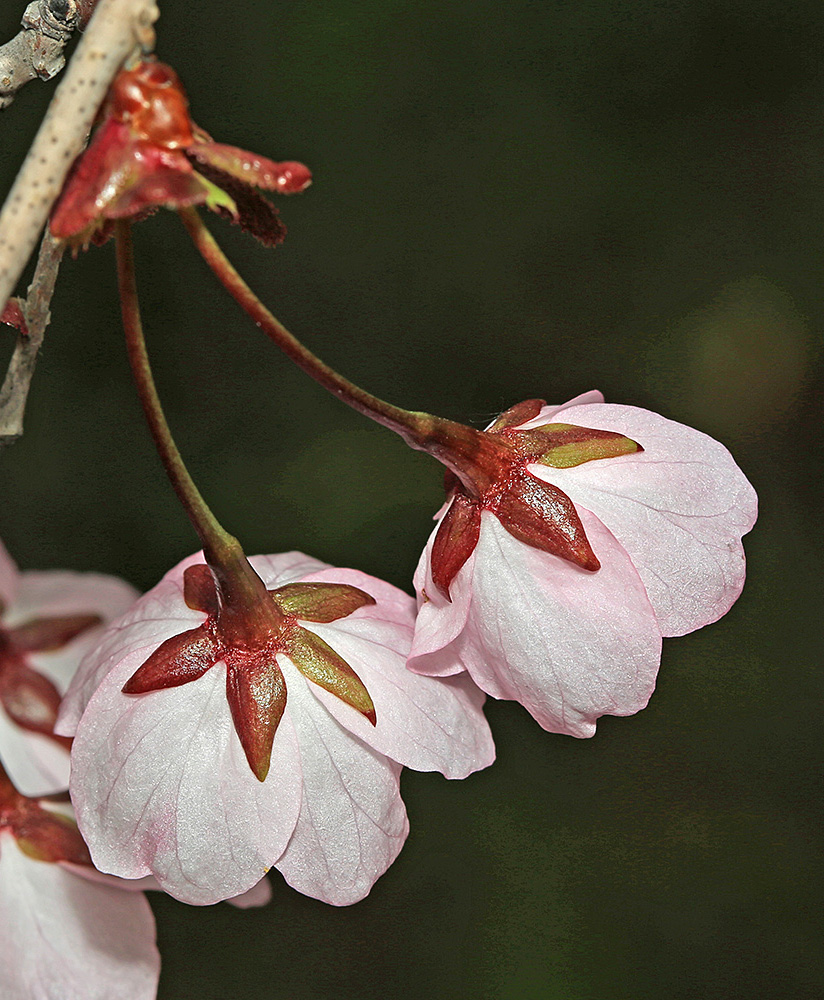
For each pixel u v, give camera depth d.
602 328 0.56
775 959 0.50
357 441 0.50
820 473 0.56
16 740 0.28
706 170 0.59
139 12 0.23
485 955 0.50
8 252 0.23
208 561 0.25
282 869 0.25
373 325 0.54
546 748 0.51
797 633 0.55
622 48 0.60
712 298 0.58
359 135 0.56
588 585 0.25
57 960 0.26
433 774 0.51
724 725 0.54
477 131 0.58
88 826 0.25
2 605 0.28
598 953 0.50
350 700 0.25
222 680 0.25
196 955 0.49
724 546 0.25
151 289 0.50
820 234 0.59
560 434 0.25
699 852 0.52
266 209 0.24
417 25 0.57
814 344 0.57
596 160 0.59
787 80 0.61
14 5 0.45
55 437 0.48
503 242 0.57
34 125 0.44
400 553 0.48
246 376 0.51
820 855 0.52
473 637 0.25
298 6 0.55
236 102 0.55
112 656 0.25
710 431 0.57
